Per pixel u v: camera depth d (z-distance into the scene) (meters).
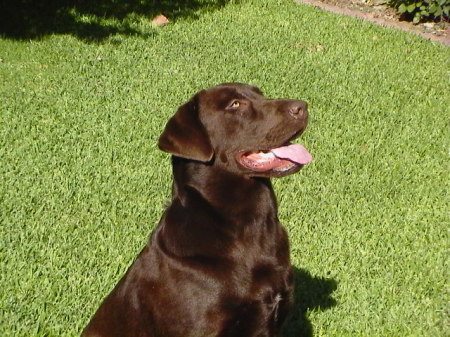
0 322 2.74
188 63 5.20
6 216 3.30
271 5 6.65
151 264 2.31
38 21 5.77
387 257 3.14
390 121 4.48
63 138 3.97
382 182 3.72
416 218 3.44
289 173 2.31
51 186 3.52
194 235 2.27
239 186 2.28
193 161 2.30
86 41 5.47
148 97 4.57
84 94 4.57
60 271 2.98
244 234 2.28
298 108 2.33
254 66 5.21
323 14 6.56
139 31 5.74
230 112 2.32
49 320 2.76
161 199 3.47
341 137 4.18
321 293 2.92
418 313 2.85
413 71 5.36
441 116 4.62
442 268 3.10
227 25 6.05
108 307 2.36
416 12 6.60
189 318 2.25
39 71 4.92
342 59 5.51
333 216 3.41
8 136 3.95
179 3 6.47
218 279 2.24
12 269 2.97
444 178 3.81
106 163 3.74
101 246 3.10
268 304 2.29
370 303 2.89
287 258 2.35
